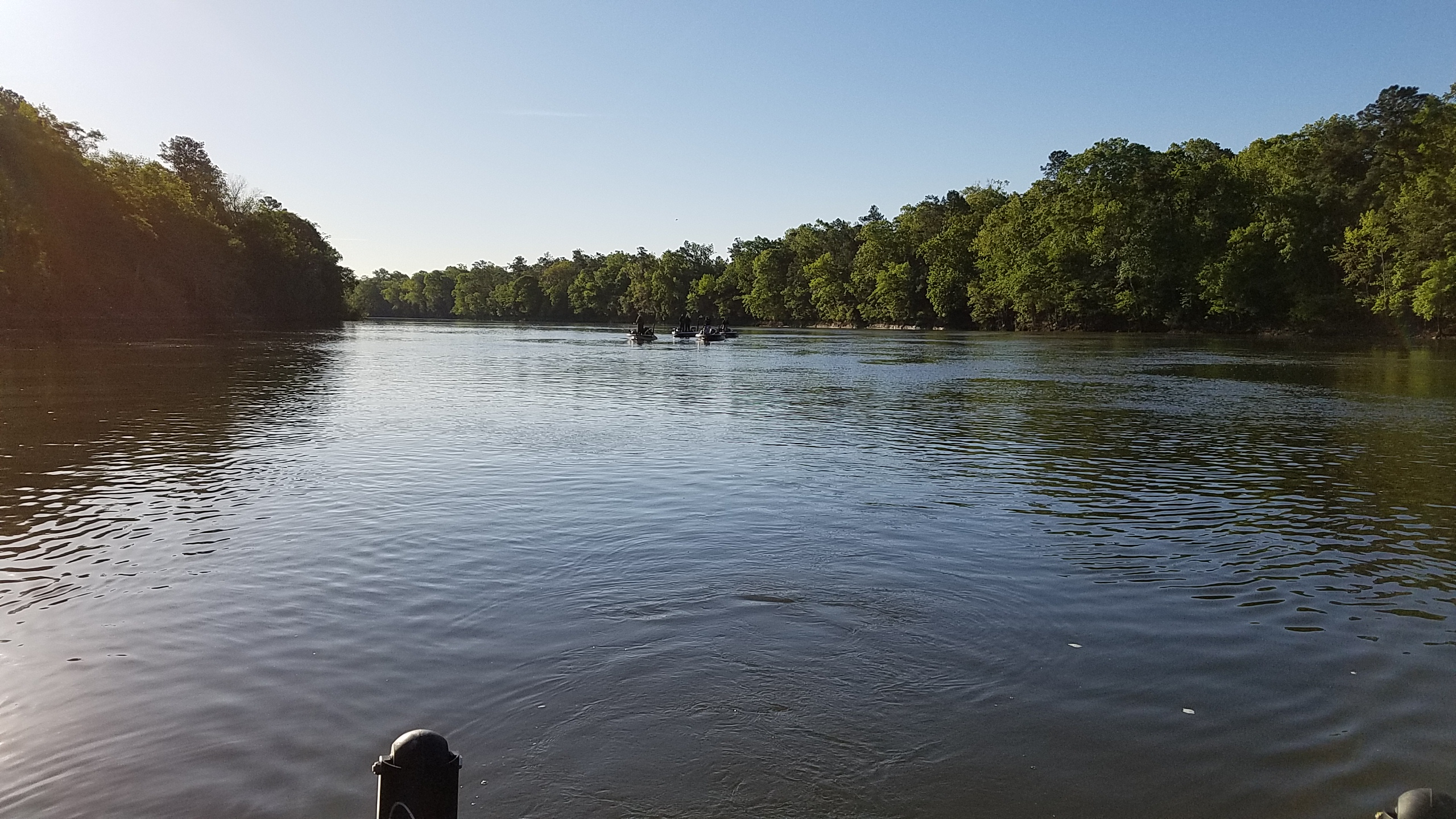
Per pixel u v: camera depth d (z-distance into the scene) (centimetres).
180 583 869
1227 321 8619
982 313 11538
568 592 845
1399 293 6500
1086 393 2964
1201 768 534
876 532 1079
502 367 4184
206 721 583
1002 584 884
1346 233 7025
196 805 489
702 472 1468
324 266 13700
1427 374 3788
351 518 1134
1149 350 5959
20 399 2464
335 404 2453
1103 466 1557
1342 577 920
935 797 502
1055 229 9644
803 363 4669
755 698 620
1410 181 6931
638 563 942
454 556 964
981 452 1695
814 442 1816
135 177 8875
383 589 852
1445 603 840
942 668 675
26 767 527
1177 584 891
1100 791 509
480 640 722
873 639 732
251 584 866
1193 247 8350
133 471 1440
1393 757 548
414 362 4528
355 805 490
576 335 9900
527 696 620
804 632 746
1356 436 1938
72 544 1003
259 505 1207
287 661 679
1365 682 659
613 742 559
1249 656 708
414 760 361
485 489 1325
